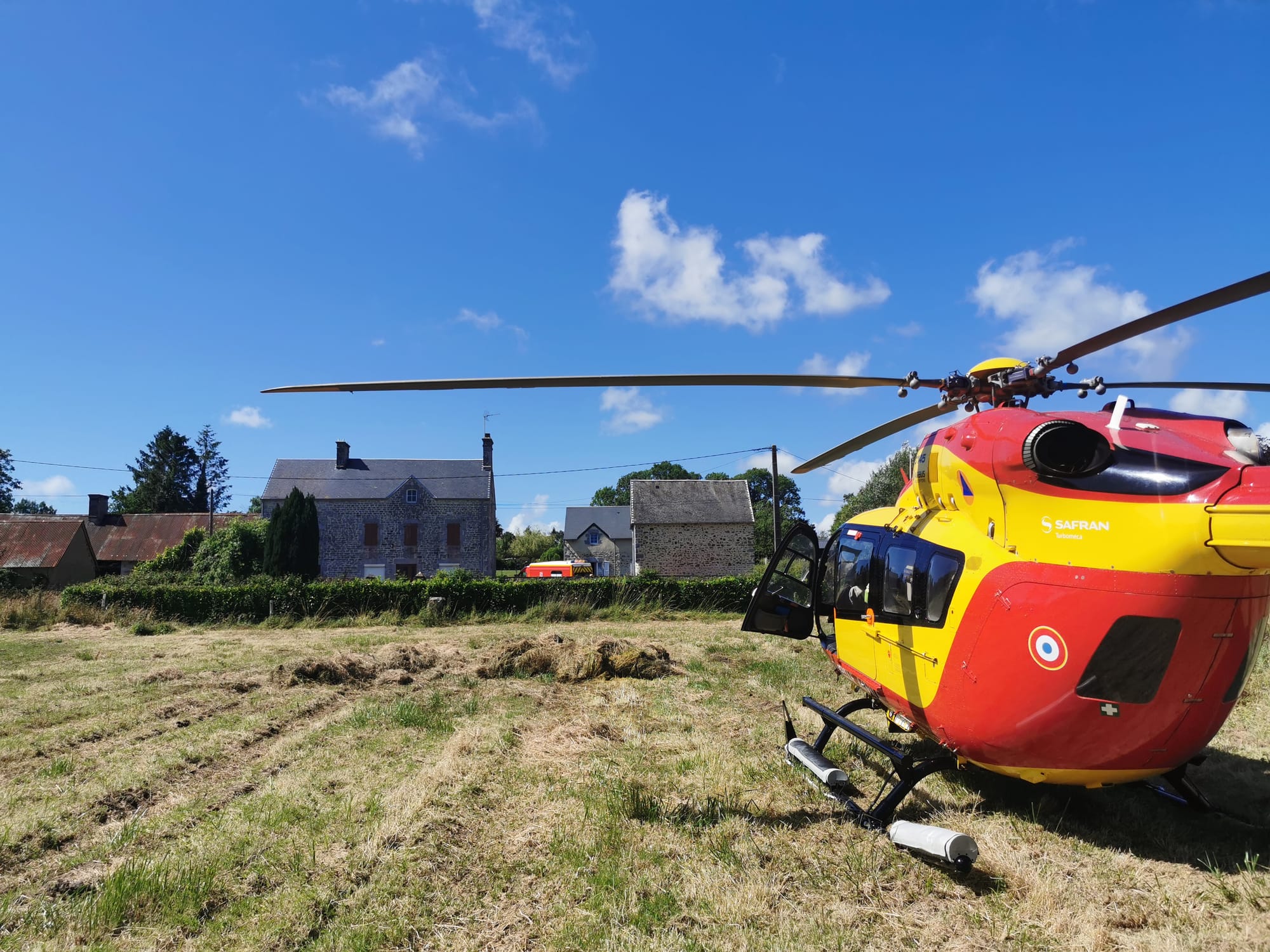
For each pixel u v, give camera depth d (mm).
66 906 3908
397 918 3697
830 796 5207
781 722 7621
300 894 3949
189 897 3928
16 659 12859
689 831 4715
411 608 19844
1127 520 3588
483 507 43156
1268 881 3867
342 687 10008
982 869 4105
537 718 8062
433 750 6805
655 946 3400
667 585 20859
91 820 5164
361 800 5367
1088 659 3684
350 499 41781
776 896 3854
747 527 41000
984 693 4133
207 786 5914
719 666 11523
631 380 4992
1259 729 7008
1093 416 4148
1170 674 3568
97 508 45062
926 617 4609
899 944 3404
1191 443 3686
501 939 3527
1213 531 3312
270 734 7570
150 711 8414
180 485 74000
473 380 4840
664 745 6797
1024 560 3998
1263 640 3791
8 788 5793
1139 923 3529
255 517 45094
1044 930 3480
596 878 4090
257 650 14133
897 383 5102
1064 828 4684
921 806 5121
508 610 20188
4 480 59188
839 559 6031
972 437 4371
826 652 6633
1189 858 4234
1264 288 3355
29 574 34812
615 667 10578
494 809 5199
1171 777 4762
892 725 6164
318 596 19531
